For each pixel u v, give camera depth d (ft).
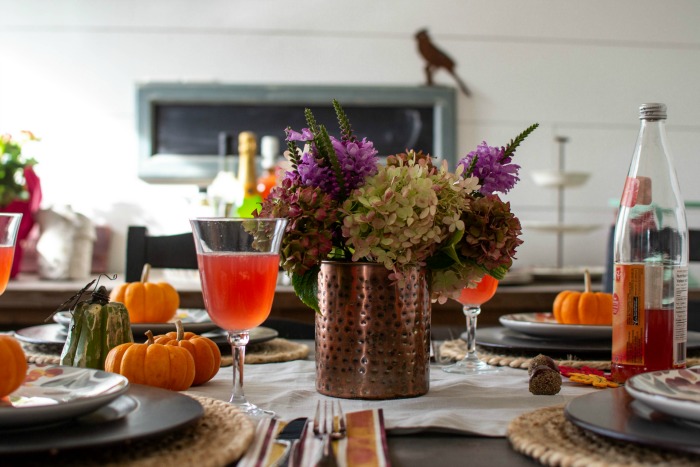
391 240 2.58
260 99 10.51
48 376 2.29
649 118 2.89
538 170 10.89
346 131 2.79
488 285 3.39
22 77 10.50
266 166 9.27
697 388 2.17
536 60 10.84
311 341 4.56
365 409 2.47
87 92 10.55
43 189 10.49
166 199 10.61
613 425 1.87
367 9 10.66
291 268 2.66
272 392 2.77
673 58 10.97
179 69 10.59
